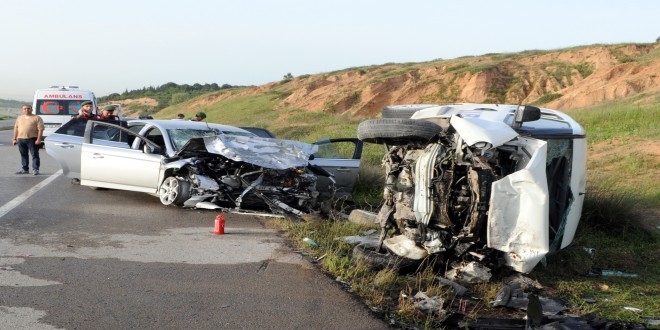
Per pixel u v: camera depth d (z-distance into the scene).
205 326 4.83
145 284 5.88
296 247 7.63
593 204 8.80
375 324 5.00
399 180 6.76
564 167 6.88
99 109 24.17
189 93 116.75
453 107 7.46
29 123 14.30
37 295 5.43
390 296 5.77
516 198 5.94
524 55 54.53
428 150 6.43
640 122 19.86
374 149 16.69
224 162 10.12
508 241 5.95
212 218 9.41
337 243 7.59
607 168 13.67
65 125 12.06
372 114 47.06
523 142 6.16
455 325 5.02
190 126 11.38
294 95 58.22
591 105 34.09
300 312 5.23
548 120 7.32
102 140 11.24
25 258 6.65
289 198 9.89
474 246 6.32
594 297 6.01
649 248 8.17
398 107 8.05
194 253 7.16
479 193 6.07
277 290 5.83
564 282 6.40
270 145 10.20
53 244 7.35
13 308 5.08
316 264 6.84
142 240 7.75
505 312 5.43
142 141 11.09
